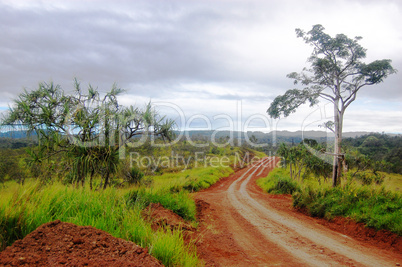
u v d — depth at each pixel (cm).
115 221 508
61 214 494
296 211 1273
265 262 552
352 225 890
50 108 1054
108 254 344
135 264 328
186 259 448
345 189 1155
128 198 771
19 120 1026
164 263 413
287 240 741
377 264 564
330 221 1018
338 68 2011
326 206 1101
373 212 856
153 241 453
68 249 334
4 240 367
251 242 706
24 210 421
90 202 572
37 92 1059
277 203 1569
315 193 1257
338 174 1945
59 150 1045
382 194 981
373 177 1667
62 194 579
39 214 437
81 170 1029
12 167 1898
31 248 325
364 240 778
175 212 844
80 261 310
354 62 1997
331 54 2077
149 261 350
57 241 348
